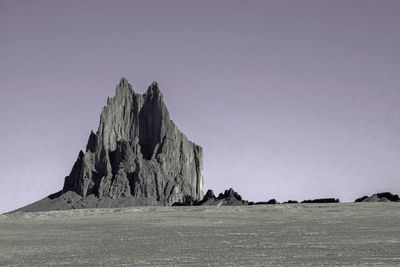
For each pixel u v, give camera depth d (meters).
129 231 87.12
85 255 63.75
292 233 78.94
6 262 59.97
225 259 57.19
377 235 74.25
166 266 53.91
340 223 90.44
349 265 51.88
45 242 76.75
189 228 89.19
